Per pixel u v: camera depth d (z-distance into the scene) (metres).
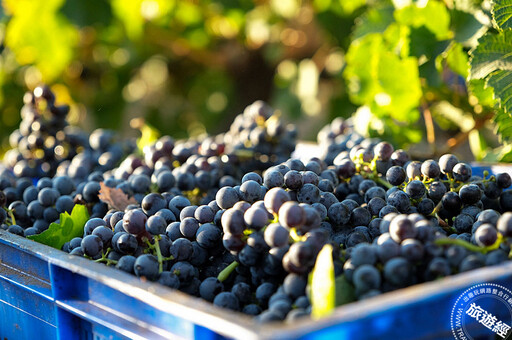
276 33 1.78
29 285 0.70
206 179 0.88
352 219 0.74
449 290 0.60
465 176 0.77
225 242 0.69
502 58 0.84
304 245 0.65
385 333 0.60
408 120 1.02
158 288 0.63
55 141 1.03
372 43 1.05
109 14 1.62
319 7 1.53
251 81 1.88
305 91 1.70
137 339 0.63
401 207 0.75
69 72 1.90
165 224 0.72
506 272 0.62
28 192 0.87
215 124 2.04
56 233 0.78
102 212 0.85
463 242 0.67
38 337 0.72
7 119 1.94
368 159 0.83
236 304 0.68
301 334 0.57
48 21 1.55
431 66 0.98
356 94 1.11
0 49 1.83
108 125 1.97
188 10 1.78
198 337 0.61
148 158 0.95
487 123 1.04
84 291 0.68
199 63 1.99
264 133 0.97
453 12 0.96
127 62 1.94
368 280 0.64
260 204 0.70
